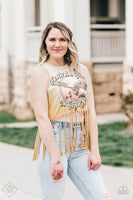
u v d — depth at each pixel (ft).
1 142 32.09
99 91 43.73
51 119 10.48
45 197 10.57
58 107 10.43
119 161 24.22
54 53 10.66
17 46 49.16
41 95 10.42
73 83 10.55
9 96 56.59
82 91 10.64
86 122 10.74
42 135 10.24
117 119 38.93
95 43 43.75
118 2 50.11
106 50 44.19
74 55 10.87
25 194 18.04
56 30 10.64
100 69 43.78
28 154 27.14
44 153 10.38
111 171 22.02
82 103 10.63
